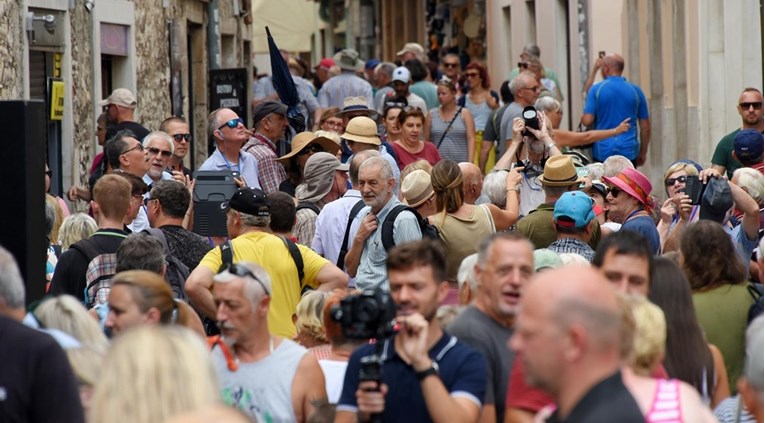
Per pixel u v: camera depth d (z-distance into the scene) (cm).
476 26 8794
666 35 5281
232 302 1627
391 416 1464
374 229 2414
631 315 1275
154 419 1118
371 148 3319
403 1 11131
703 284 1841
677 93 5031
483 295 1570
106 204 2273
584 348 1113
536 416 1341
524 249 1549
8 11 3366
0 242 1744
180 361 1137
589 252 2230
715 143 4650
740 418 1488
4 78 3331
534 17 7606
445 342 1495
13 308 1456
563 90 6838
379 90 5694
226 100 4731
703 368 1622
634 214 2473
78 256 2244
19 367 1378
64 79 3772
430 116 4338
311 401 1639
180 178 2791
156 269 2028
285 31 10088
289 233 2312
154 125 4688
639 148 4397
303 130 4181
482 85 4916
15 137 1736
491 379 1541
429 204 2447
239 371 1645
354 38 12538
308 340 1898
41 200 1766
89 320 1576
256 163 3275
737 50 4522
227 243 2205
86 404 1475
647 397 1244
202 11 5584
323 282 2217
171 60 4944
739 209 2667
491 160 4284
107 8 4147
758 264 2161
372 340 1794
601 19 6075
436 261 1495
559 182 2464
